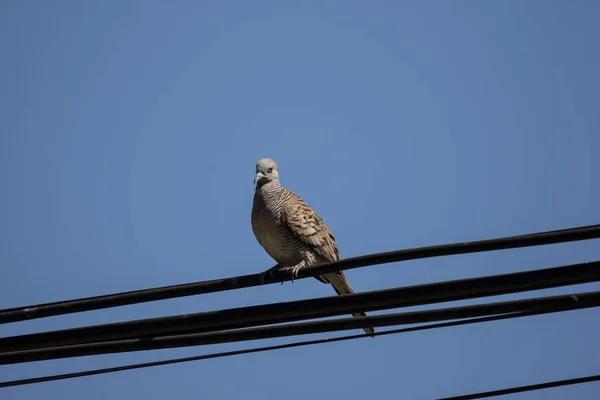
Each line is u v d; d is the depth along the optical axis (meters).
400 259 12.73
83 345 13.67
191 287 13.52
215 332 13.32
